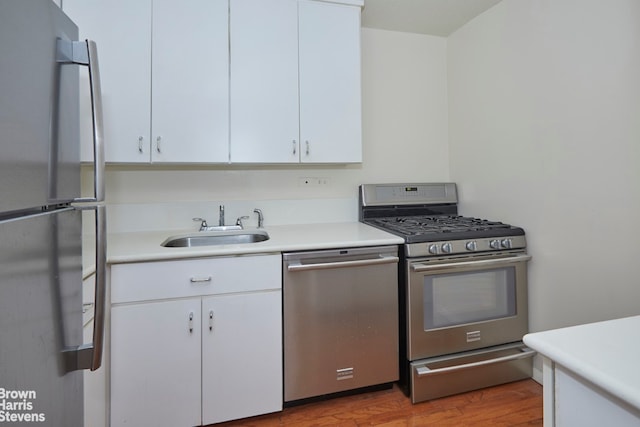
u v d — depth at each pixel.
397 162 2.42
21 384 0.57
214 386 1.46
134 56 1.59
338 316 1.61
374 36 2.35
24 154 0.58
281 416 1.57
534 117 1.75
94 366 0.83
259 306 1.50
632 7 1.30
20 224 0.57
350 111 1.92
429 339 1.68
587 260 1.50
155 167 1.97
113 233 1.88
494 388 1.77
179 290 1.41
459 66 2.36
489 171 2.09
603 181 1.43
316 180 2.26
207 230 1.97
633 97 1.31
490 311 1.78
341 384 1.63
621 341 0.58
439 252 1.67
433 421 1.53
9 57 0.54
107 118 1.57
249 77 1.75
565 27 1.57
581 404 0.53
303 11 1.84
